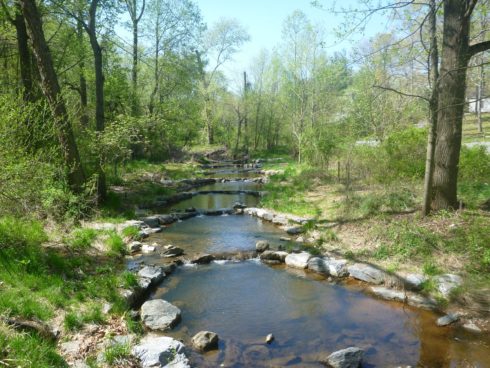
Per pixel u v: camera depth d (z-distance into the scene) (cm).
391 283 716
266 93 4122
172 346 493
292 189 1662
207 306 661
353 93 2177
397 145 1304
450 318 595
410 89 1405
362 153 1575
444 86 863
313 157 2186
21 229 711
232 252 930
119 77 1928
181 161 3106
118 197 1370
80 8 1294
